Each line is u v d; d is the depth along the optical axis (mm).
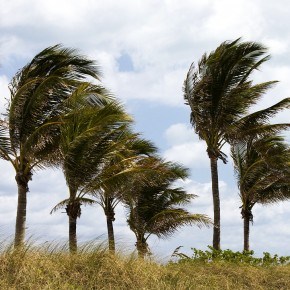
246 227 30438
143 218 28656
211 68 24000
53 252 13492
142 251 15672
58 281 12000
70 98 20656
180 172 28328
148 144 27125
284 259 20094
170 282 13750
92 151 20875
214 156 25094
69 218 22703
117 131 21531
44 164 21797
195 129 25156
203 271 16297
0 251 12375
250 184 29750
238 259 19781
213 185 25234
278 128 24688
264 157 26719
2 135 20766
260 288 15578
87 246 13930
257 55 23844
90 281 12492
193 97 24531
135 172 22203
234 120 24688
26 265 12039
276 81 23938
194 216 26172
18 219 21109
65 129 20547
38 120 20844
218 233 25047
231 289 15055
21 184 21328
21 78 20750
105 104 21609
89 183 21906
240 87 24016
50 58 20875
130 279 13195
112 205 27891
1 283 11195
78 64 21000
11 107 20266
